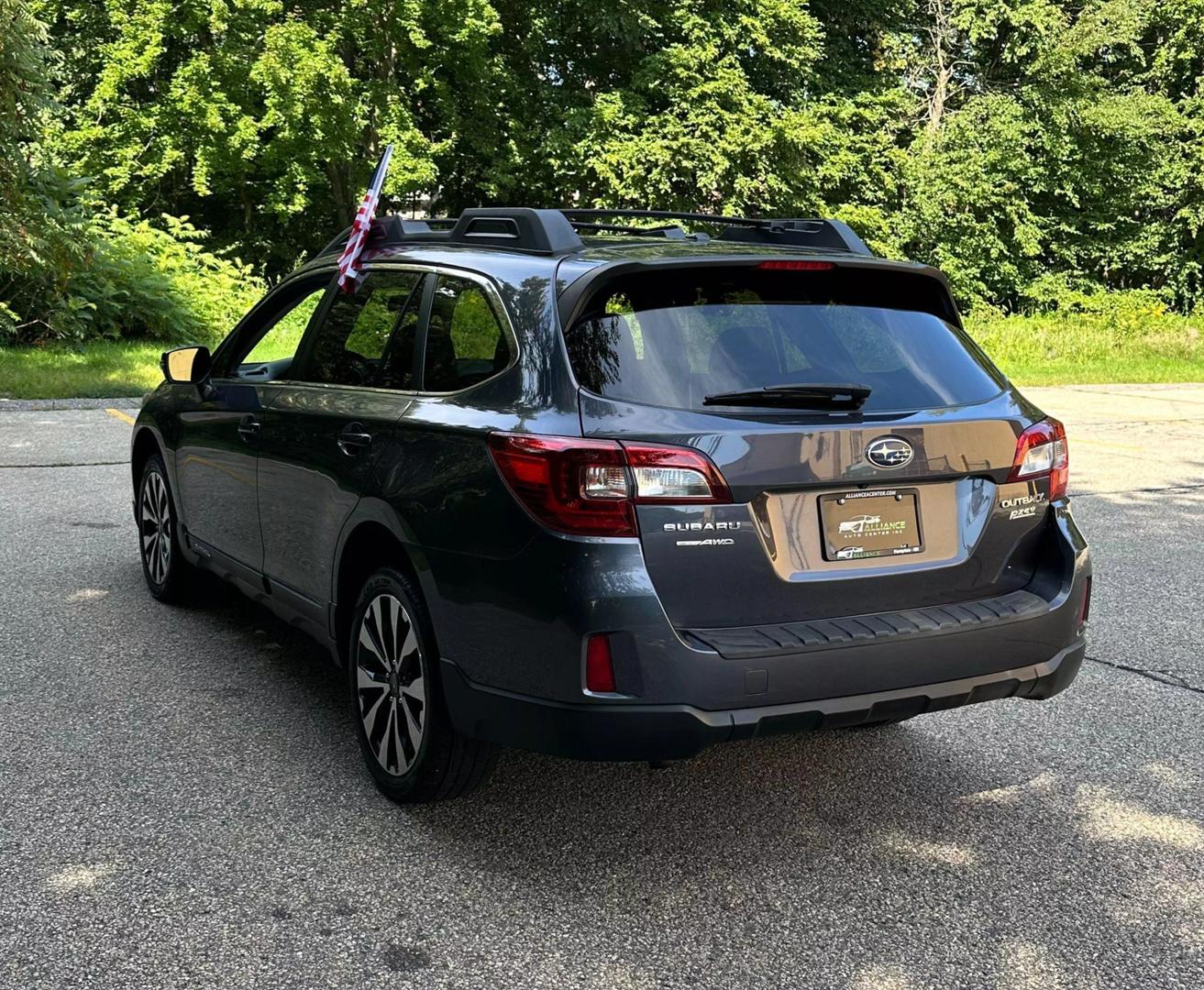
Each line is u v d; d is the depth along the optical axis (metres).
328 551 3.98
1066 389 19.89
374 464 3.67
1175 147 34.84
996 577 3.52
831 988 2.78
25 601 5.81
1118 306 33.47
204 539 5.20
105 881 3.18
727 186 28.11
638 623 2.97
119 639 5.29
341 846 3.43
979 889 3.29
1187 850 3.56
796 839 3.58
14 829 3.47
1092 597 6.52
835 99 30.73
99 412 12.82
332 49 25.94
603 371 3.14
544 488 3.04
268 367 4.72
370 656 3.77
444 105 28.33
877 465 3.23
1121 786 4.03
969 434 3.41
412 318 3.88
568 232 3.62
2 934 2.90
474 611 3.23
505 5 29.70
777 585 3.13
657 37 29.11
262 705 4.54
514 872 3.31
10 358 15.92
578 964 2.86
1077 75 32.78
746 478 3.06
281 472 4.34
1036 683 3.47
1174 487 10.20
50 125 25.39
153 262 19.89
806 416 3.19
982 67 34.69
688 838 3.56
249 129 25.19
